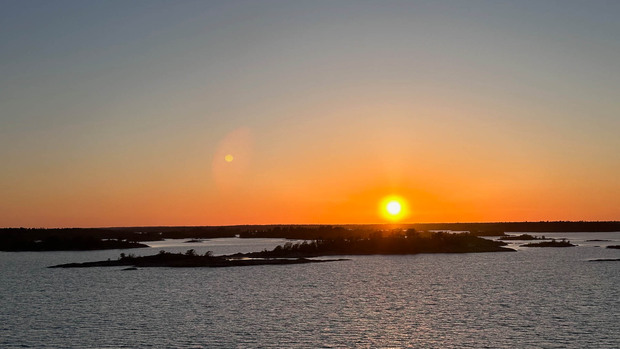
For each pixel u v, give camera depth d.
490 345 43.72
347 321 52.84
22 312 57.97
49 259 131.88
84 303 63.50
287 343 44.50
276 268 103.50
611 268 101.12
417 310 58.50
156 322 52.59
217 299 66.19
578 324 50.88
